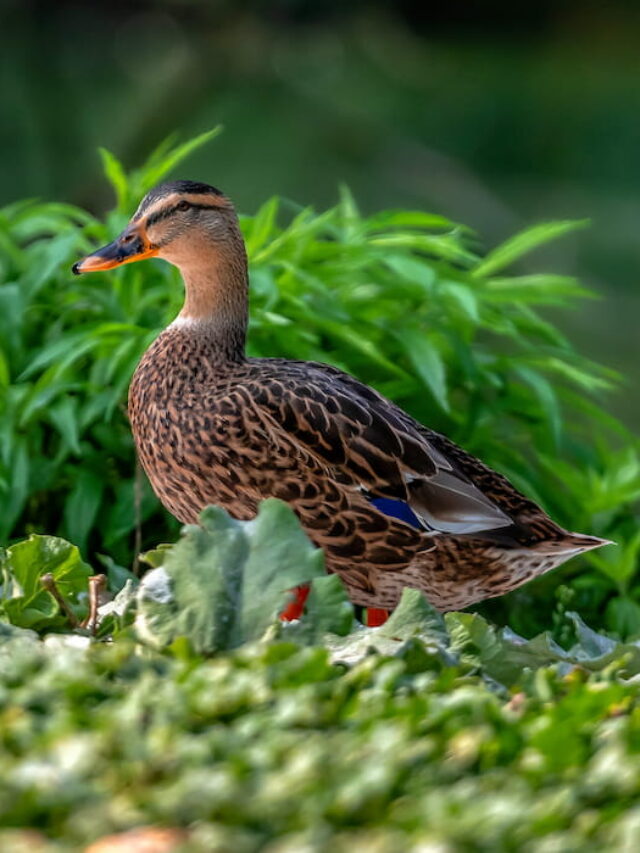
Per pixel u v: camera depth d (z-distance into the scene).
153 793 3.45
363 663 4.41
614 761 3.71
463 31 39.41
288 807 3.42
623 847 3.29
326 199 25.50
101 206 18.92
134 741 3.71
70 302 9.30
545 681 4.50
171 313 9.12
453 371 9.65
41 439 8.91
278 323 8.87
